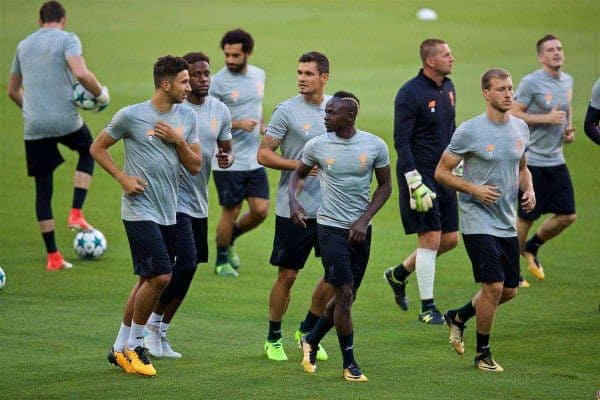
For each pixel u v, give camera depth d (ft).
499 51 213.05
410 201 84.84
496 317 87.86
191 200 76.74
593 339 81.35
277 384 68.08
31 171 102.47
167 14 249.14
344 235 69.05
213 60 201.46
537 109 99.55
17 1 253.24
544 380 70.49
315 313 76.59
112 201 130.31
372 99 176.35
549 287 98.48
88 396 64.49
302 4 268.82
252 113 102.47
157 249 68.49
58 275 99.09
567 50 214.69
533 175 99.40
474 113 169.78
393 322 86.58
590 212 129.29
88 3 258.57
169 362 73.26
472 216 71.77
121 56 203.31
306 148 69.92
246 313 88.22
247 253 111.45
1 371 69.87
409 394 66.28
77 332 80.48
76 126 103.91
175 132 68.64
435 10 261.44
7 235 114.62
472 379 70.28
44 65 102.17
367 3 271.49
